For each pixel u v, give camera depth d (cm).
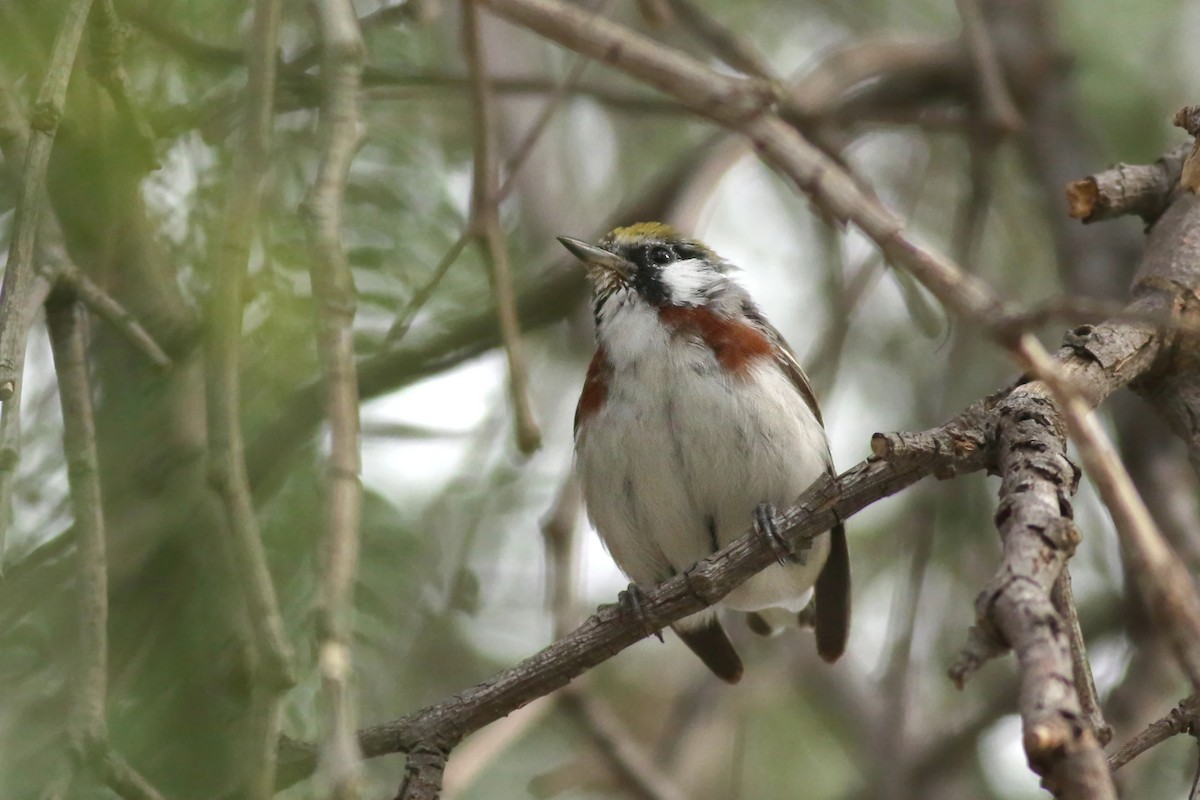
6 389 598
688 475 1022
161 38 865
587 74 1534
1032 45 1315
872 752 1311
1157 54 1404
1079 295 1161
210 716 781
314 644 832
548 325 1325
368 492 1038
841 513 739
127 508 907
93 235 902
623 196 1533
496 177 957
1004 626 455
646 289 1088
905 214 1388
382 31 1183
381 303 1055
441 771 733
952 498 1358
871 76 1339
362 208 1066
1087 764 407
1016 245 1490
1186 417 733
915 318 879
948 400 1288
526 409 846
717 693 1369
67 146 817
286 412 843
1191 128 758
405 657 1056
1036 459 600
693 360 1027
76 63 780
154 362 736
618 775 1134
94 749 597
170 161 901
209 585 844
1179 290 740
